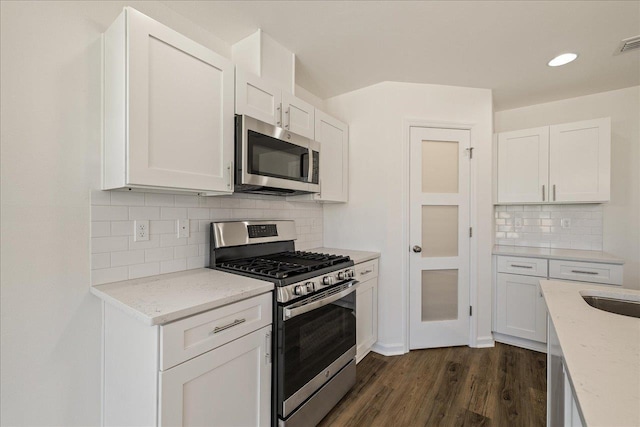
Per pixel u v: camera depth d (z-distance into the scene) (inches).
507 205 128.6
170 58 52.0
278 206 94.7
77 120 50.9
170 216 64.8
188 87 54.7
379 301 102.7
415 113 103.9
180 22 66.9
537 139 111.5
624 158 107.4
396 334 102.1
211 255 71.0
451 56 85.7
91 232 52.7
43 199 47.6
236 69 63.8
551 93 112.0
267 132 68.8
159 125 50.3
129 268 57.9
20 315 45.5
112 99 50.3
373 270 98.5
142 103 47.9
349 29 72.9
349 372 77.9
